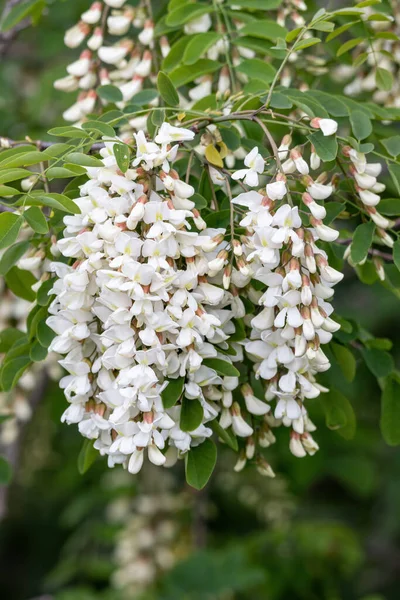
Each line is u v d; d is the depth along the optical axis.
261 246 0.86
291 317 0.86
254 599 1.58
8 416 1.19
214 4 1.04
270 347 0.88
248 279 0.88
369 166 0.92
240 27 1.06
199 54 1.01
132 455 0.87
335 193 0.95
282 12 1.07
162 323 0.85
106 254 0.86
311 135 0.90
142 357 0.85
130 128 1.00
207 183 0.94
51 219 0.94
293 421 0.91
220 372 0.88
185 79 1.02
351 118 0.94
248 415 0.94
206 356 0.88
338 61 1.10
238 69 1.01
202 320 0.86
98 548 1.89
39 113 1.49
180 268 0.88
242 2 1.04
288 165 0.89
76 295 0.88
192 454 0.91
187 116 0.96
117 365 0.86
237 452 0.96
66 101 1.43
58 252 0.94
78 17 1.45
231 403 0.91
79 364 0.89
